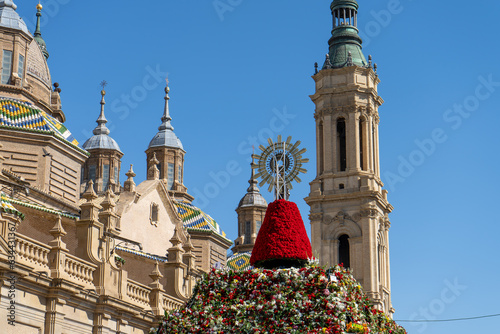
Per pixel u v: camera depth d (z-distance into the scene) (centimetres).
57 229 4019
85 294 4172
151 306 4947
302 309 2973
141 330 4791
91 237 4434
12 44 5928
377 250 8631
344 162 9062
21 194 5000
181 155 9550
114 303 4400
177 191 9281
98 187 8838
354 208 8675
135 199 6112
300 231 3284
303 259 3241
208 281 3183
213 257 8206
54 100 6750
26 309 3738
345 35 9288
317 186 8862
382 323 3250
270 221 3284
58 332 3922
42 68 6406
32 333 3781
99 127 9144
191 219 8200
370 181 8731
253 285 3084
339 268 3131
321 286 3025
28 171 5484
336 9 9394
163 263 5522
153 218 6384
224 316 3047
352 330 2970
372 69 9162
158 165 9406
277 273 3064
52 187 5594
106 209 4669
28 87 6034
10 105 5631
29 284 3750
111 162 9006
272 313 2977
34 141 5531
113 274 4506
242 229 11744
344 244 8844
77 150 5875
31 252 3834
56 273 3919
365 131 8994
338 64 9131
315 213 8775
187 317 3117
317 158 9081
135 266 5525
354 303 3044
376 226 8644
